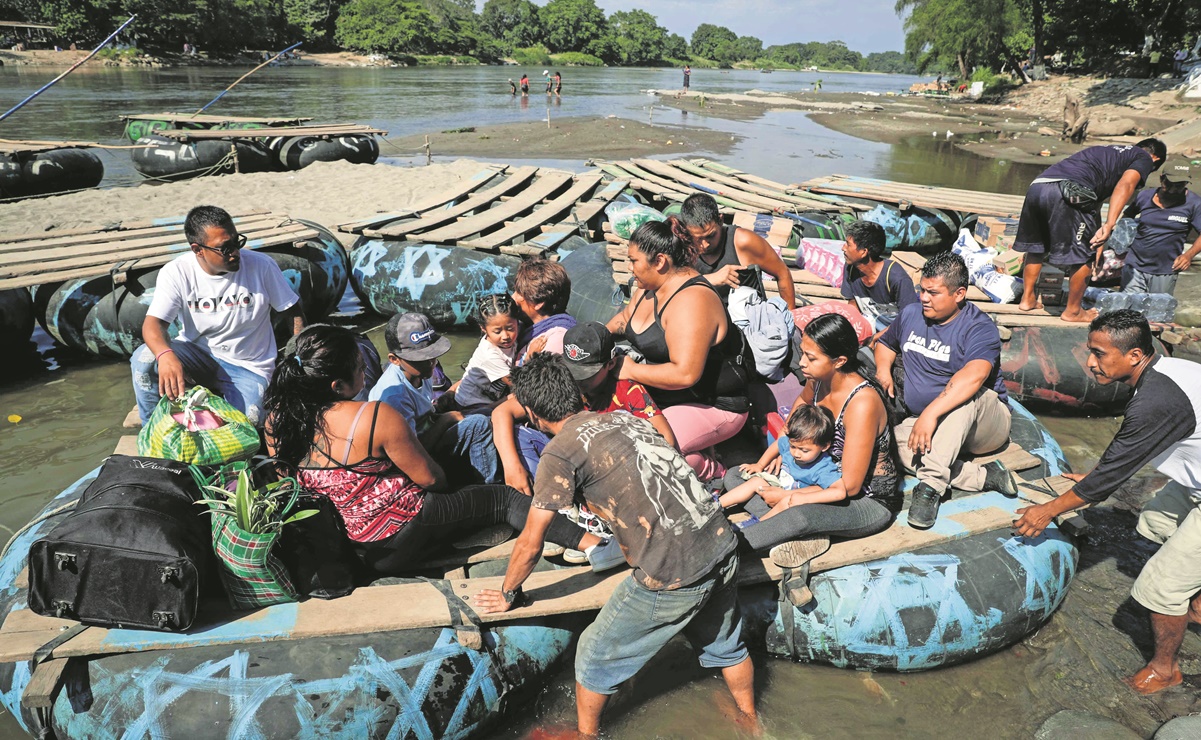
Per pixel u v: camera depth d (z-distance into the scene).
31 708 3.08
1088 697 3.54
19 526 4.66
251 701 2.99
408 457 3.31
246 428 3.67
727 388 4.11
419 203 9.86
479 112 32.34
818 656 3.68
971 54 52.12
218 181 13.02
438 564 3.71
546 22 138.38
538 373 3.06
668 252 3.71
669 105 40.66
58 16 64.31
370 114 30.19
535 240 8.37
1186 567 3.29
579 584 3.51
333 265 7.84
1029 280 6.36
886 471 3.80
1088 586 4.24
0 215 10.65
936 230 10.29
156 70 60.72
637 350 4.02
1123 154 5.84
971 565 3.75
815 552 3.66
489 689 3.27
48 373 6.82
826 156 22.12
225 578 3.18
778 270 5.09
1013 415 4.95
